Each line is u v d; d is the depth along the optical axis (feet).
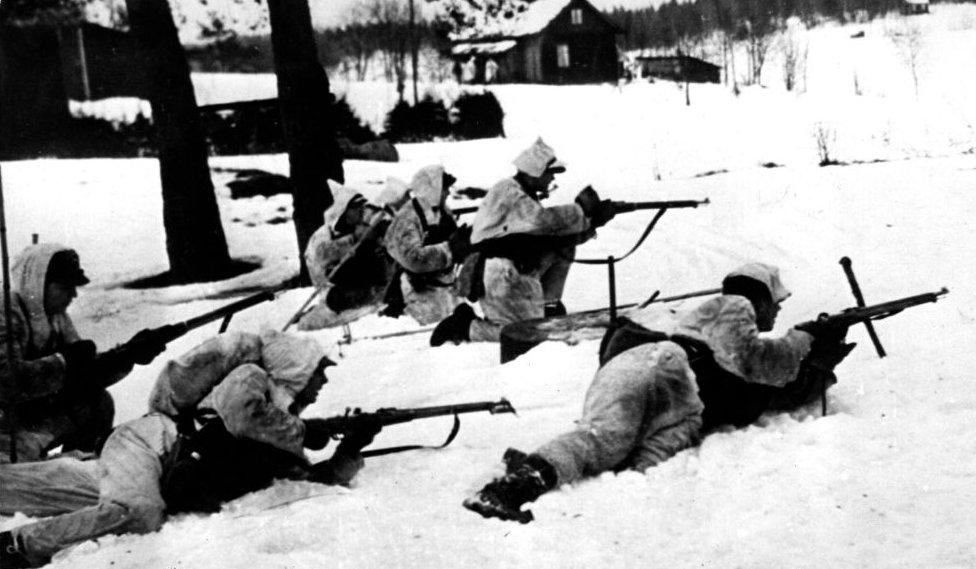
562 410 27.73
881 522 17.76
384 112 115.34
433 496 20.94
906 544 16.84
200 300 60.39
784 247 49.73
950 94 106.01
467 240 39.32
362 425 22.71
